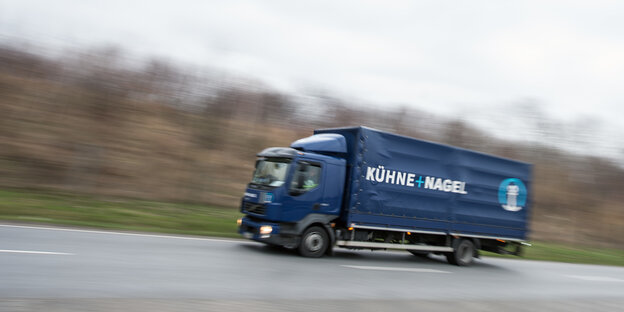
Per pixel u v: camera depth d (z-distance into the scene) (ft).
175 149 77.25
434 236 41.88
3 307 15.03
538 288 33.91
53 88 83.05
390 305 21.49
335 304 20.65
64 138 68.54
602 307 27.48
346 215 36.24
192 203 61.00
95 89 87.56
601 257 70.13
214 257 29.99
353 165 36.40
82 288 18.76
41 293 17.37
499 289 31.30
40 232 32.04
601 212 108.47
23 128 67.31
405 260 42.11
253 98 104.17
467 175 42.68
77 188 55.72
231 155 81.97
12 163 57.77
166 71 98.43
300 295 21.95
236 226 49.21
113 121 79.66
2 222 34.76
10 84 78.79
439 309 21.80
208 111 94.63
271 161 36.52
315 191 35.22
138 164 68.54
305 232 35.01
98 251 27.20
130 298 17.95
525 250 62.85
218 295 20.16
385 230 38.14
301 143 36.94
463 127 120.88
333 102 118.21
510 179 46.06
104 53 93.66
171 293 19.57
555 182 114.93
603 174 119.75
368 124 118.11
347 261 35.94
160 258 27.35
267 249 36.99
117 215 45.24
